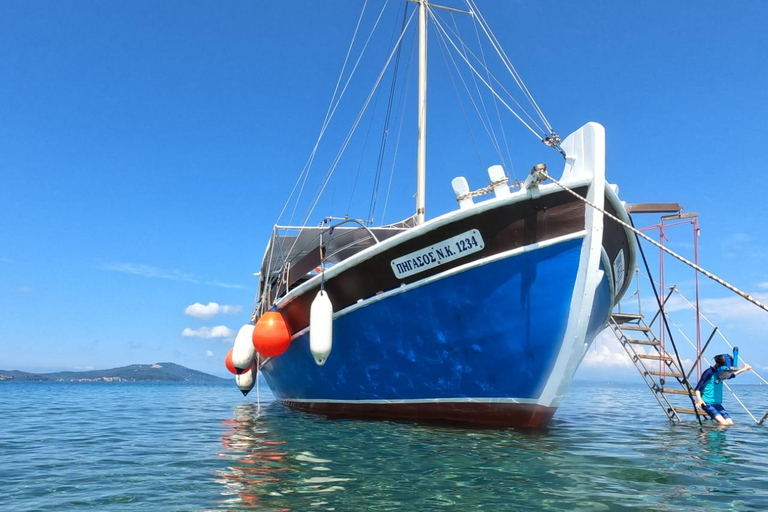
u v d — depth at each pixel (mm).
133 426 11961
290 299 11062
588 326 8570
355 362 10281
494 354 8820
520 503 4758
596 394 34719
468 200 8484
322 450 7422
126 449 8188
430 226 8633
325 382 11211
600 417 13477
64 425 12406
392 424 10133
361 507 4652
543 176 7746
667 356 12320
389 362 9844
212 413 15812
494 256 8406
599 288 8797
